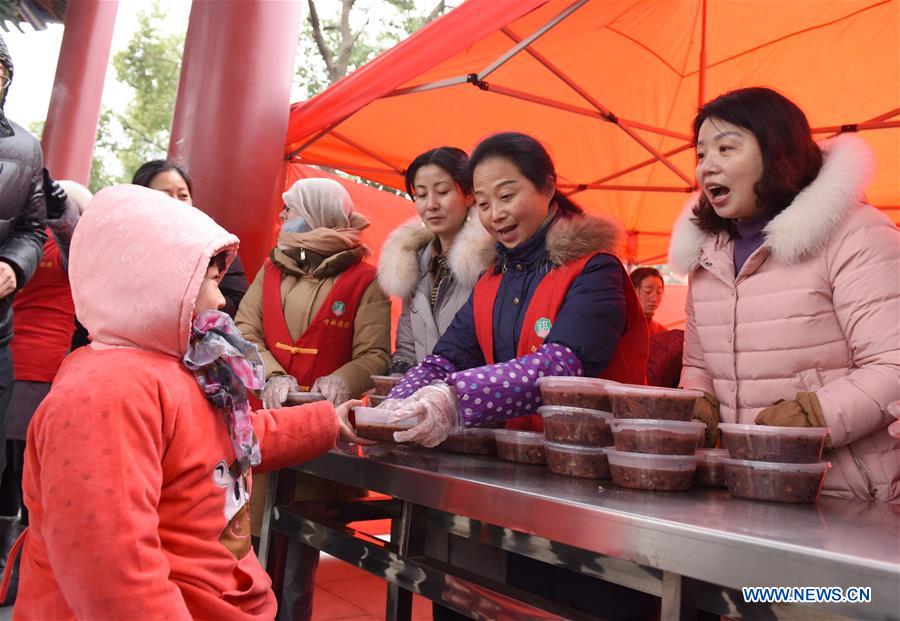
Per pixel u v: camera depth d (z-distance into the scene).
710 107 1.65
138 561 1.01
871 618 0.80
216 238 1.19
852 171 1.49
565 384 1.48
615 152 5.40
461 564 1.93
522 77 4.46
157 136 19.64
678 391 1.37
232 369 1.23
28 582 1.12
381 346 2.60
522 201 1.84
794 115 1.59
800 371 1.57
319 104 4.30
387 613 1.56
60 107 8.56
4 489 3.15
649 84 4.69
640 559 1.04
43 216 2.76
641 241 6.77
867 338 1.44
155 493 1.07
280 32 4.34
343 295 2.60
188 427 1.16
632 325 1.85
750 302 1.64
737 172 1.61
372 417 1.64
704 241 1.80
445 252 2.49
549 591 1.76
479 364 2.01
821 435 1.29
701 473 1.46
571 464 1.46
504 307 1.90
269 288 2.67
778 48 4.21
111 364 1.11
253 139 4.21
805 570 0.85
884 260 1.45
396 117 4.80
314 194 2.79
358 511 2.03
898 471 1.43
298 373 2.54
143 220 1.18
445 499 1.38
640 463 1.33
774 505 1.23
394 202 5.94
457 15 3.45
